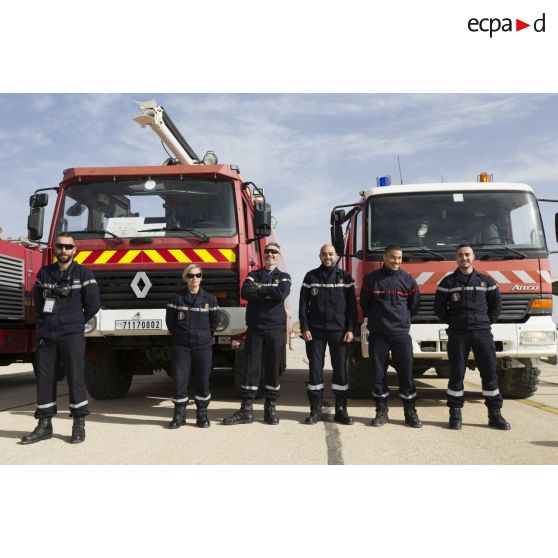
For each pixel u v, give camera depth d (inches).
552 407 266.4
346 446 190.2
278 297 228.8
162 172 270.1
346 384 231.5
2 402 313.3
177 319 228.1
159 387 373.4
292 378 416.5
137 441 200.1
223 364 309.7
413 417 223.9
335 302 231.3
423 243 262.7
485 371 222.4
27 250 413.7
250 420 232.4
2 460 175.0
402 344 225.5
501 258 255.4
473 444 192.7
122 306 259.8
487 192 268.7
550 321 251.9
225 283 259.4
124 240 262.5
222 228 264.7
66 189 274.5
